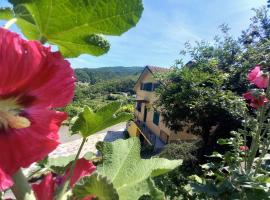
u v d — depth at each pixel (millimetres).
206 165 5555
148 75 31469
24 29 966
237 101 6773
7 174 707
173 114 15266
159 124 25969
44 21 925
